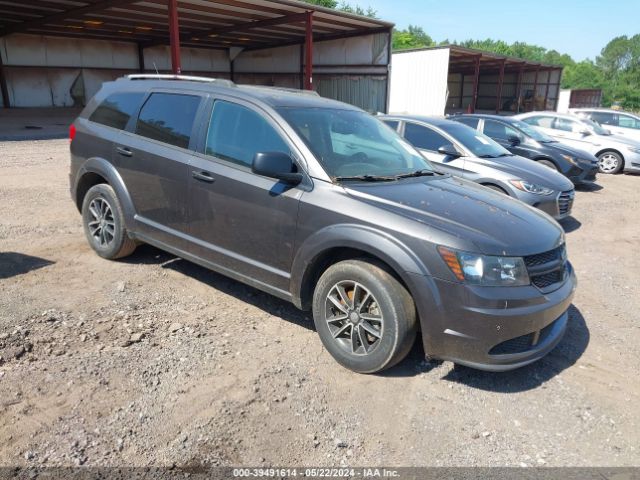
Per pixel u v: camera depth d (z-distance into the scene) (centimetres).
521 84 4197
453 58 3225
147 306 413
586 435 292
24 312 384
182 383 312
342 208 336
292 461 256
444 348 311
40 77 2522
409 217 321
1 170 952
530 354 320
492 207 364
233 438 268
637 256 648
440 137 783
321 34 2520
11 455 244
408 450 270
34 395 289
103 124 505
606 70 13562
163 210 443
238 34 2541
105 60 2756
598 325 439
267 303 436
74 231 599
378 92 2317
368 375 337
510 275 307
